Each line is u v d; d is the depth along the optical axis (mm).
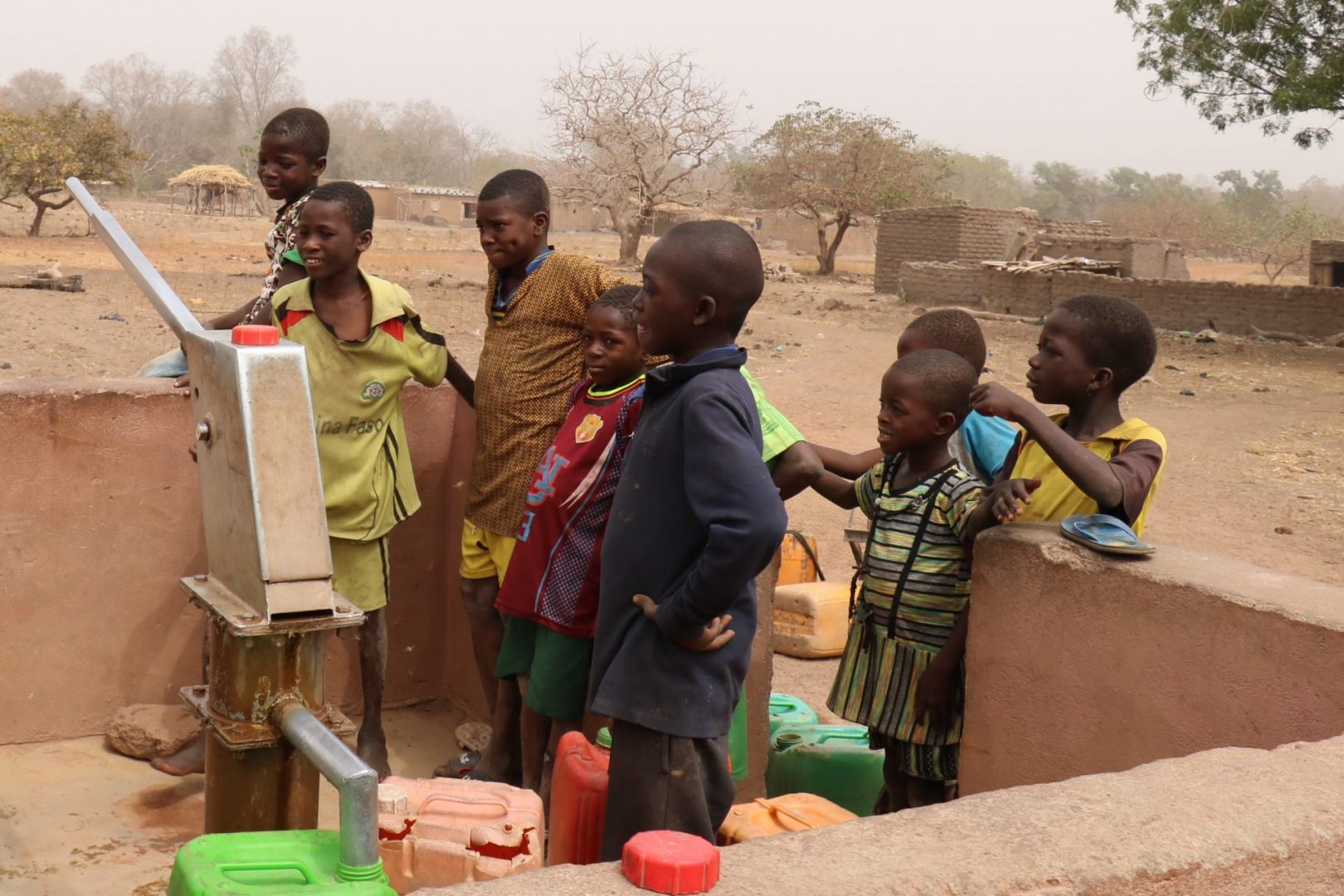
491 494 3455
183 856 1400
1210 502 10133
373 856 1374
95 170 40531
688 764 2201
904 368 2982
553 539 3088
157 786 3463
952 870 1439
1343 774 1789
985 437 3488
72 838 3129
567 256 3363
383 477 3480
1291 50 20969
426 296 24125
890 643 3076
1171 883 1511
